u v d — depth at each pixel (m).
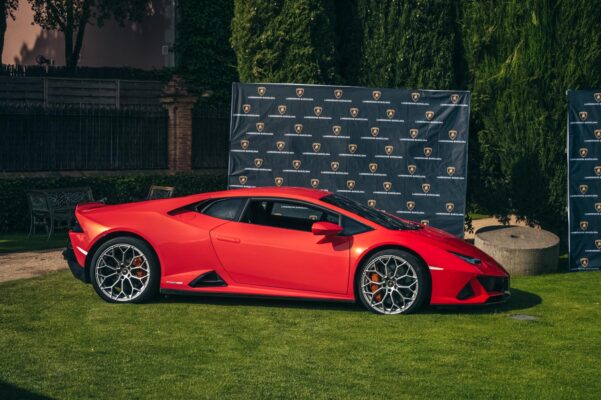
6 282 10.61
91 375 6.65
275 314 9.03
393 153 13.24
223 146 20.00
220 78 25.14
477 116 14.52
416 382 6.61
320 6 14.53
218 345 7.68
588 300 10.21
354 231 9.19
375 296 9.12
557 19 13.70
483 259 9.34
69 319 8.62
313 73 14.52
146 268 9.39
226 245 9.26
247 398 6.12
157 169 18.86
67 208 15.83
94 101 25.89
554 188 13.99
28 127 16.78
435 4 14.45
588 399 6.26
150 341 7.78
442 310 9.34
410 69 14.55
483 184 14.66
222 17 25.11
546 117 13.90
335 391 6.33
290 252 9.14
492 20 14.19
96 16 30.33
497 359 7.35
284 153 13.28
